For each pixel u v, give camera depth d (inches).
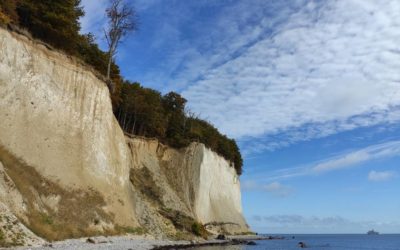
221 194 3410.4
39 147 1374.3
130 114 2746.1
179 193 2743.6
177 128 3107.8
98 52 2154.3
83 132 1631.4
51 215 1235.2
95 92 1755.7
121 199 1723.7
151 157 2716.5
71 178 1456.7
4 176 1050.1
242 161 4151.1
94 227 1413.6
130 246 1339.8
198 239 2220.7
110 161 1755.7
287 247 2775.6
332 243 4783.5
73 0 1733.5
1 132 1243.8
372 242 5639.8
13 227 964.6
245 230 3656.5
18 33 1434.5
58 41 1670.8
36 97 1440.7
